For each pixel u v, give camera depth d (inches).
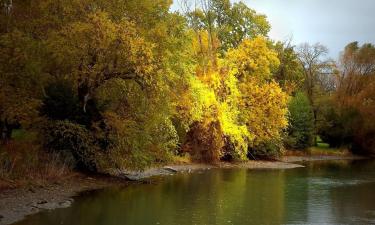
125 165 1131.9
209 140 1732.3
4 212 729.6
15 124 1168.2
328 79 3388.3
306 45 2871.6
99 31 1059.9
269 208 876.6
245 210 847.7
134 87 1173.1
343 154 2839.6
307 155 2588.6
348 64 3154.5
